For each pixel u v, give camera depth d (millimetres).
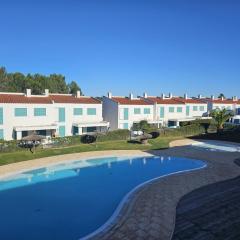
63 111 58531
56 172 33031
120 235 15828
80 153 41656
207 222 17516
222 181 26500
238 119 81500
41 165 34562
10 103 50719
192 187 24484
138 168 35781
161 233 16062
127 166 36719
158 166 36875
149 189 23891
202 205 20203
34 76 123562
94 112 63312
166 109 78188
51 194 25531
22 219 20016
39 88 112688
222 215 18500
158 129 60469
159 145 49625
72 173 32938
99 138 51031
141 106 72312
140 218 18000
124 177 31703
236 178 27609
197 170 31109
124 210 19281
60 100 59219
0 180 28969
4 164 33500
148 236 15711
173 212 18969
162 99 83625
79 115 61031
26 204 22969
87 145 46906
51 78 125500
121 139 54250
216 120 66000
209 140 58062
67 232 17984
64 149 42781
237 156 40625
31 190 26484
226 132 58188
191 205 20203
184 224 17203
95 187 27797
